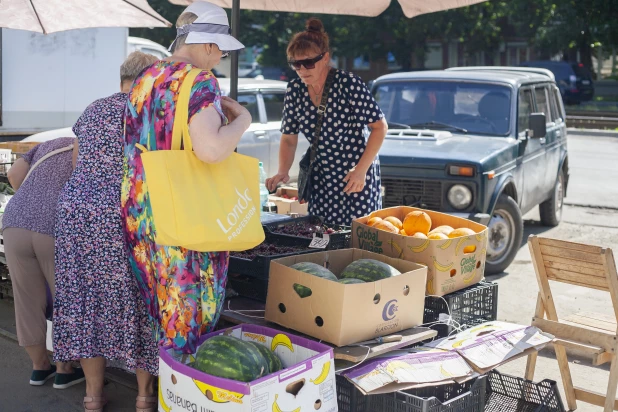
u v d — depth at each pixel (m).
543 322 4.55
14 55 8.48
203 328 3.68
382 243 4.43
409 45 38.66
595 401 4.50
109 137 3.86
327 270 3.89
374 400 3.84
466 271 4.39
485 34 37.88
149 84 3.54
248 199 3.54
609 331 4.43
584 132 22.67
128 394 4.65
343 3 5.98
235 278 4.55
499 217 7.85
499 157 7.61
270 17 38.44
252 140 10.35
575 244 4.34
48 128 8.91
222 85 10.39
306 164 5.17
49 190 4.43
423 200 7.45
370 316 3.72
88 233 3.84
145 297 3.76
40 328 4.66
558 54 41.50
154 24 5.87
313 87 5.01
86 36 9.09
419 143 7.86
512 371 5.29
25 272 4.53
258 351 3.42
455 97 8.58
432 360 3.73
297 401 3.22
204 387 3.15
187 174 3.37
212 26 3.58
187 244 3.31
